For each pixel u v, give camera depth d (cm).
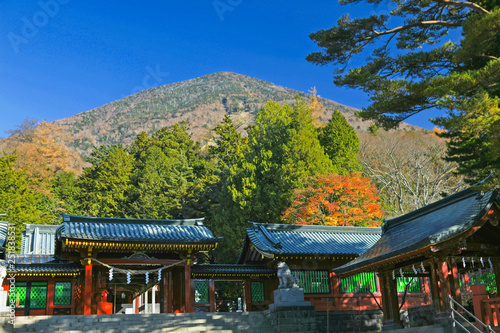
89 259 2531
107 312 2677
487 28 1662
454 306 1584
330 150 5497
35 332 1983
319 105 8088
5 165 5462
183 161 7262
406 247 1628
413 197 5016
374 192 4281
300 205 4056
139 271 2575
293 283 2433
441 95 1661
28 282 2597
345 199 3925
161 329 2114
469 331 1452
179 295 2858
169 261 2703
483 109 1572
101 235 2531
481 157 2153
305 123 5128
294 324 2306
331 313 2783
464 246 1558
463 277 2411
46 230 3769
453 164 5022
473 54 1803
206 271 2836
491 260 1748
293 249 2861
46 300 2595
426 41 2359
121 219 2866
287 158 4619
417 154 5353
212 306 2870
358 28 2152
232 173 4888
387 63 2127
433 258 1655
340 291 2889
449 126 1691
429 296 2897
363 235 3275
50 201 6359
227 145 7431
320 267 2911
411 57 2122
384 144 5831
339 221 3800
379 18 2130
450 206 1841
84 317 2166
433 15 2245
